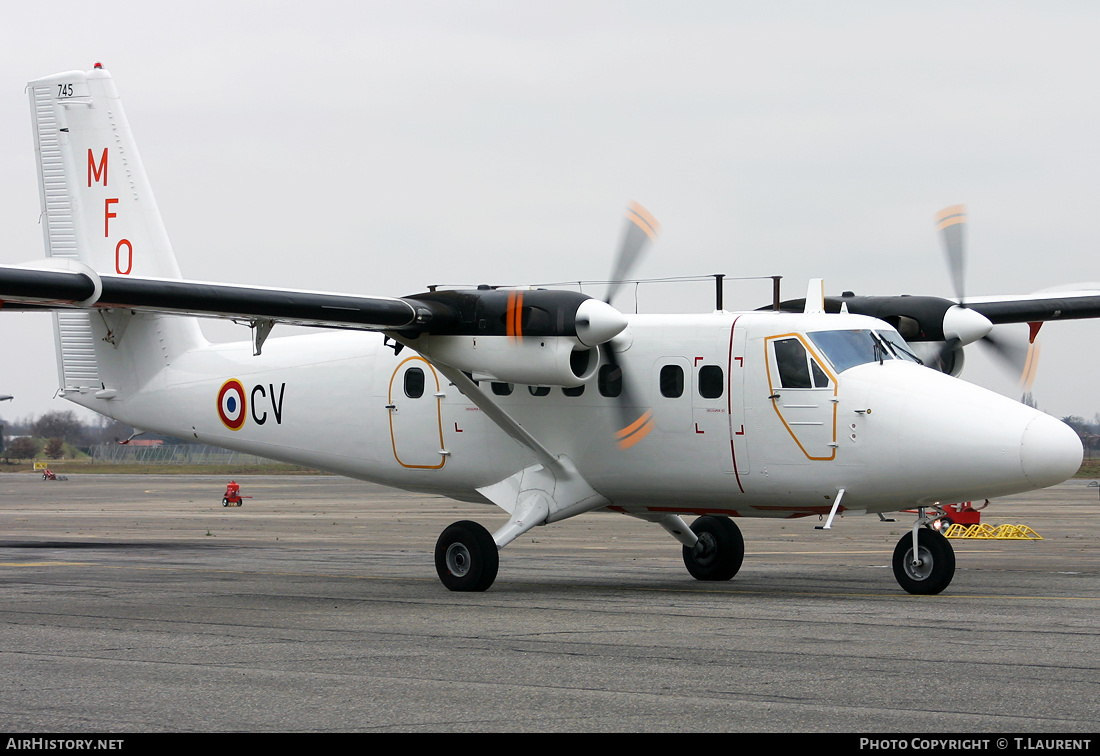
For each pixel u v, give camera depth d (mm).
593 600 33188
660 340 36188
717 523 39594
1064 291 44125
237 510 97000
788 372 34188
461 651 23875
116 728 17203
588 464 37156
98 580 40125
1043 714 17875
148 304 31672
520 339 34312
